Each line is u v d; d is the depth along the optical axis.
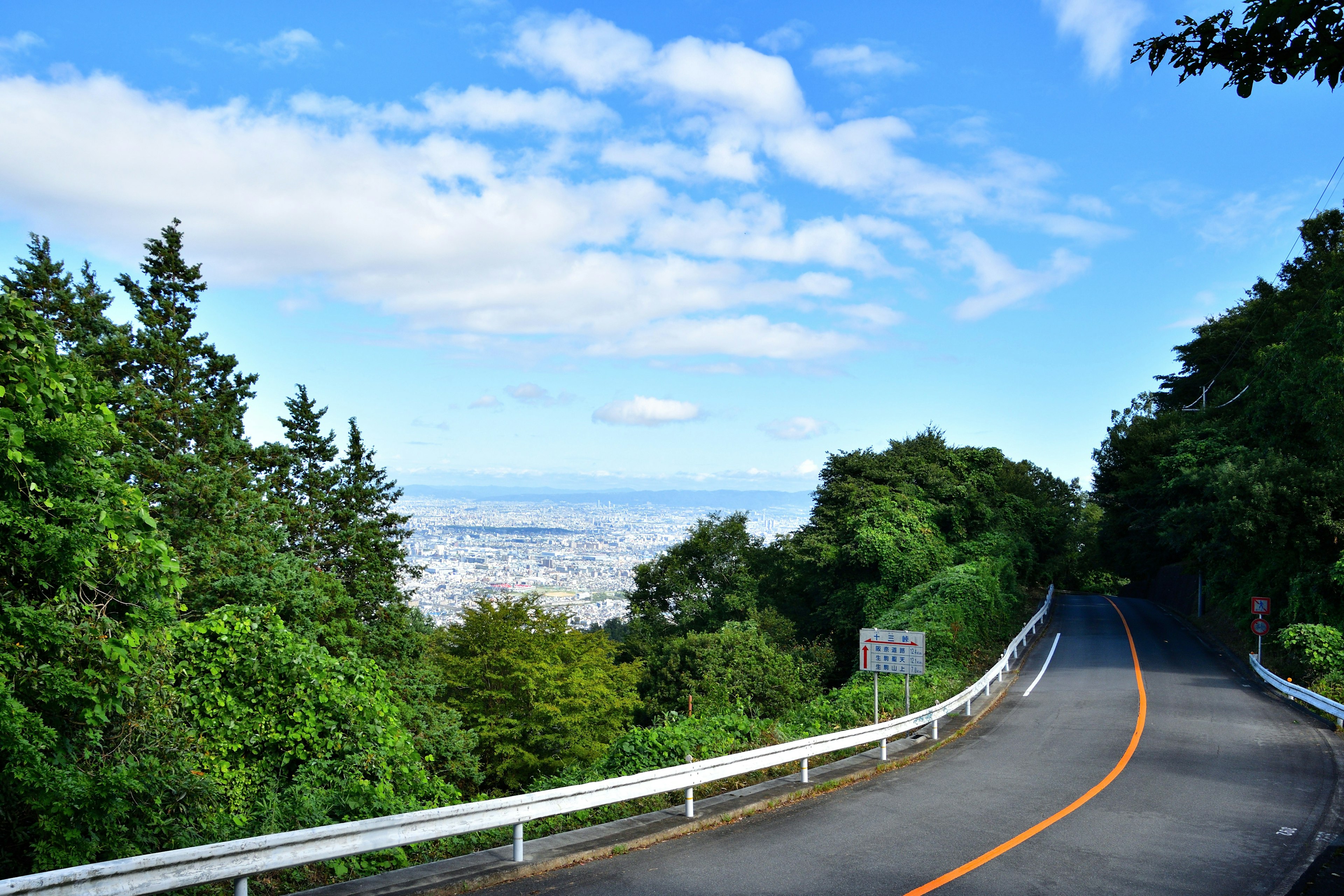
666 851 8.86
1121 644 32.91
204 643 10.96
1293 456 29.33
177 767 8.59
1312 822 10.33
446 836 7.91
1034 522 53.06
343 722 11.10
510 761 24.61
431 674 25.03
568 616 31.11
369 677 12.44
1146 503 52.41
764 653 30.28
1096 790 12.03
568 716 25.02
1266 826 10.17
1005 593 40.50
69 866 6.76
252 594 16.08
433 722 21.64
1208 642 32.97
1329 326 28.20
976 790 12.05
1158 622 39.94
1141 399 61.34
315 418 27.77
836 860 8.57
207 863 5.84
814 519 46.19
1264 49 6.12
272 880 7.82
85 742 7.56
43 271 20.36
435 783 11.91
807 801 11.34
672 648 33.38
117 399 19.03
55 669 6.89
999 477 53.88
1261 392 35.12
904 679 22.58
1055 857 8.77
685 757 11.81
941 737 16.34
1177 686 23.33
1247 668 26.59
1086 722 18.33
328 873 8.09
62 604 6.98
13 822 6.95
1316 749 15.24
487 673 25.95
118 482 7.83
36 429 6.87
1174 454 43.25
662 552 61.69
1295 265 44.03
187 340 22.84
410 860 8.69
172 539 17.30
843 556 41.28
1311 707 19.91
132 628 7.62
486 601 27.45
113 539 7.36
